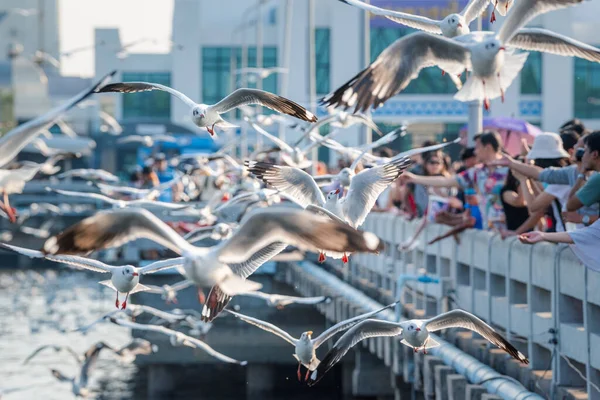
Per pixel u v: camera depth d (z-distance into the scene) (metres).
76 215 59.47
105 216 7.82
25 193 60.41
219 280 8.04
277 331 11.44
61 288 48.00
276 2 76.19
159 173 37.59
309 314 26.11
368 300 21.17
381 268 21.97
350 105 10.05
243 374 29.23
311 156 34.34
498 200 15.97
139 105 78.88
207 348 15.64
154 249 27.42
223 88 74.75
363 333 11.05
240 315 11.47
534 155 14.83
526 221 13.90
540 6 10.25
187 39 74.38
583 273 11.41
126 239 7.94
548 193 13.50
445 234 16.31
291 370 27.17
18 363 30.81
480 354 14.14
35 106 83.81
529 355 13.00
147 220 7.96
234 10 76.44
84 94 10.15
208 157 19.97
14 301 43.44
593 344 11.20
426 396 14.93
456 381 13.39
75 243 7.78
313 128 15.77
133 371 30.25
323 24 67.38
